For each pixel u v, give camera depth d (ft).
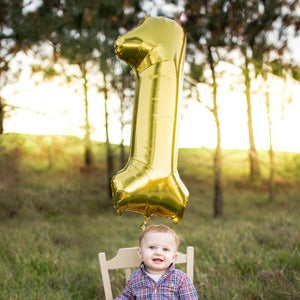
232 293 11.36
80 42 20.57
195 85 27.45
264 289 11.58
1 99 19.84
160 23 7.39
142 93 7.20
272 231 18.58
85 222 27.12
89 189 37.88
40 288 12.12
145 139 7.06
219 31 22.76
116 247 19.11
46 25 19.48
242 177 44.70
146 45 7.14
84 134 20.59
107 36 21.56
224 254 15.14
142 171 6.95
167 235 7.64
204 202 37.24
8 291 12.03
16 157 28.60
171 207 7.19
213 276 12.80
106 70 26.91
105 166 43.83
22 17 19.27
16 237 19.25
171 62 7.18
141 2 21.56
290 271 12.69
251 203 36.24
